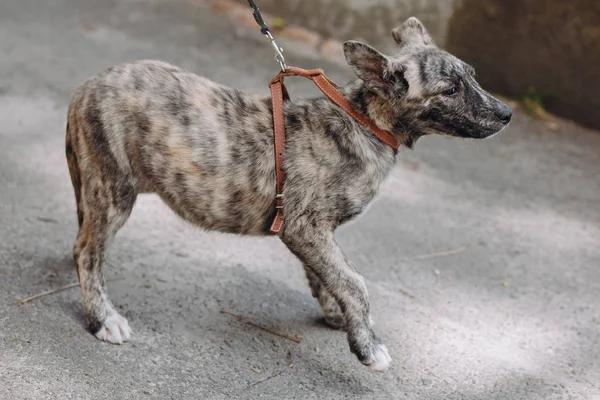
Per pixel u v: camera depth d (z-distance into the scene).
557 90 2.67
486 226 2.18
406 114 1.70
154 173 1.71
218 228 1.74
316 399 1.67
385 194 2.26
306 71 1.71
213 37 3.08
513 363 1.79
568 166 2.46
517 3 2.64
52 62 2.65
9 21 3.01
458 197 2.28
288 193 1.68
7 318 1.73
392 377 1.73
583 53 2.59
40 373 1.64
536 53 2.67
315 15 3.12
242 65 2.83
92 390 1.62
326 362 1.75
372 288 1.94
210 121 1.69
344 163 1.69
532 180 2.38
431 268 2.02
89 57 2.73
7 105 2.39
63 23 3.05
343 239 2.08
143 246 1.97
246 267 1.96
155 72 1.71
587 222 2.23
